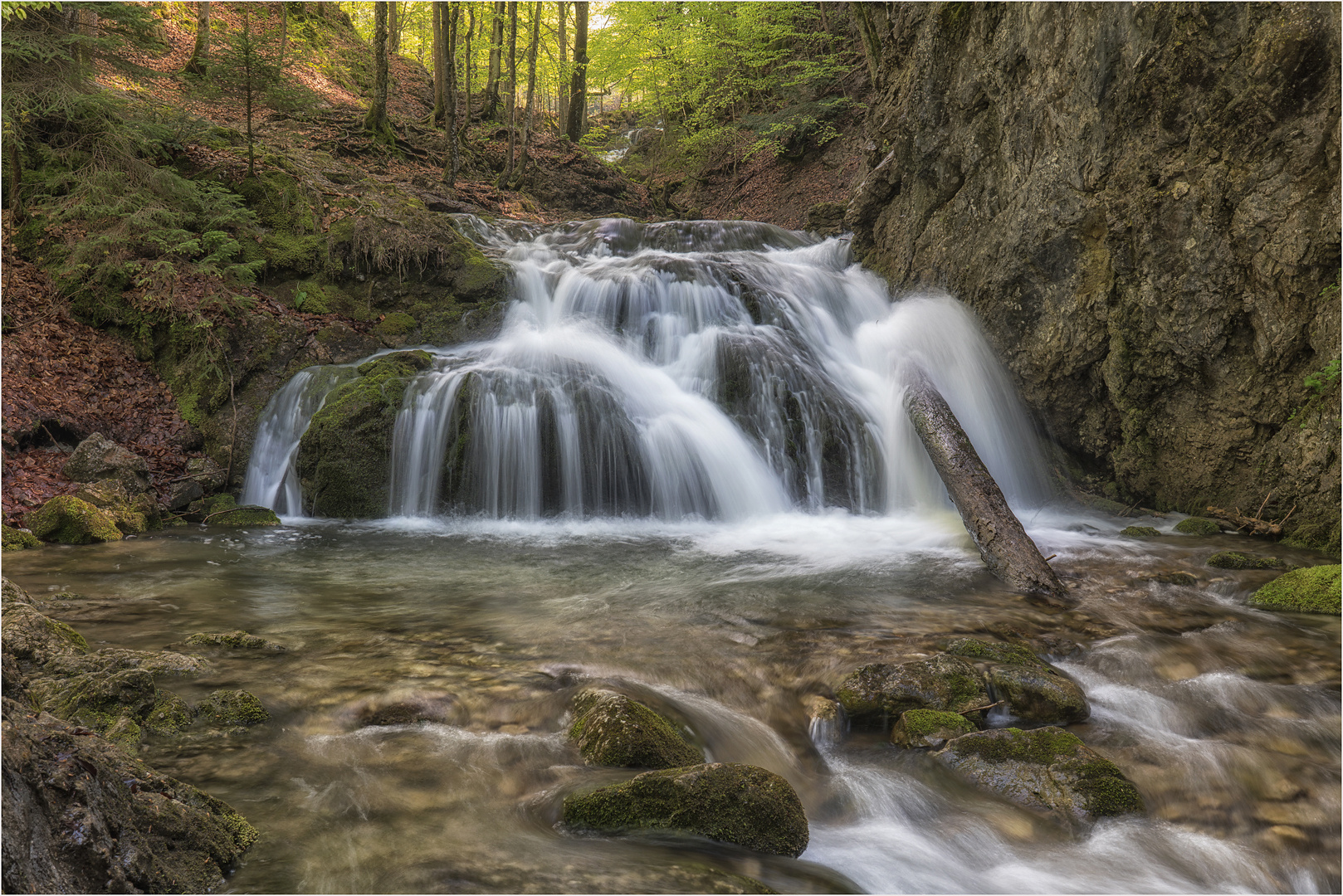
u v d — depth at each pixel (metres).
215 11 23.12
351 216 12.18
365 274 11.84
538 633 4.95
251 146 12.23
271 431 9.88
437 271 12.16
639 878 2.59
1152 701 4.27
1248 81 6.88
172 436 9.48
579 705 3.76
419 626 5.03
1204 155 7.38
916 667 4.18
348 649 4.55
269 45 13.38
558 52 30.81
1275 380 7.57
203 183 11.37
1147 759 3.71
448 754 3.38
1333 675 4.55
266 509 8.80
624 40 25.25
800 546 7.73
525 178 21.45
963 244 10.44
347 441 9.05
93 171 10.81
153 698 3.56
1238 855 3.14
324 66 23.89
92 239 10.08
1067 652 4.85
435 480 9.08
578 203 22.50
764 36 21.80
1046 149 8.86
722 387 10.11
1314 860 3.13
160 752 3.25
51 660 3.82
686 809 2.92
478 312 11.83
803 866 2.89
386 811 2.92
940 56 10.45
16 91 10.46
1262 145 6.99
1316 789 3.53
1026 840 3.21
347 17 29.77
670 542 7.94
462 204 17.70
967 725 3.83
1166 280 7.91
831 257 13.79
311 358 10.62
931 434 7.67
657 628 5.10
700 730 3.76
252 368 10.19
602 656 4.55
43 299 10.06
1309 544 7.36
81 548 7.07
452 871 2.55
